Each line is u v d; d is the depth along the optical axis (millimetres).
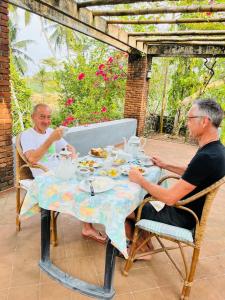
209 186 1632
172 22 4152
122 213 1614
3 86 3229
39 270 2082
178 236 1765
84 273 2090
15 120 12594
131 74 7500
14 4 3180
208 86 9148
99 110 8758
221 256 2434
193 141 8242
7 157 3479
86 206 1670
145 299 1861
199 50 6602
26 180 2492
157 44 6934
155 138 8797
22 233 2576
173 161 5895
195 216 1737
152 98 10164
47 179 1914
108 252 1774
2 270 2061
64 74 10203
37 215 2922
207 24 6770
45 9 3756
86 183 1812
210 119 1665
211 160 1603
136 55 7273
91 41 9906
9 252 2283
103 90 8742
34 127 2607
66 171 1903
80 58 9836
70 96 9961
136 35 5531
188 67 9336
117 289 1936
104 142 6012
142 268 2191
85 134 5176
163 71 9828
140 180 1865
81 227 2775
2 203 3162
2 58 3129
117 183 1892
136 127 7754
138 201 1870
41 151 2271
